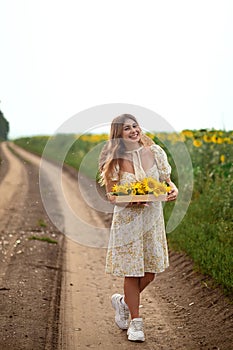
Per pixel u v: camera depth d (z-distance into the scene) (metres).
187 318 5.34
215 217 8.62
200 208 9.24
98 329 5.11
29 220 10.73
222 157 11.53
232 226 7.68
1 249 7.94
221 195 9.30
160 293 6.21
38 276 6.62
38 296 5.84
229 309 5.21
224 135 11.92
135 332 4.79
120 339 4.86
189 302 5.75
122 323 5.06
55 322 5.19
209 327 5.00
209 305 5.50
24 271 6.76
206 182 10.84
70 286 6.49
